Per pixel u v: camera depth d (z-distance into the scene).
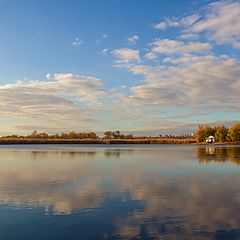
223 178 30.95
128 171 37.38
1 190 24.47
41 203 19.86
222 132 181.50
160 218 16.20
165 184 27.17
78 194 22.70
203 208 18.27
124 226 14.96
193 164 46.16
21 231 14.40
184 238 13.33
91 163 48.91
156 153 78.56
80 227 14.88
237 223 15.25
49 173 35.69
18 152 86.44
